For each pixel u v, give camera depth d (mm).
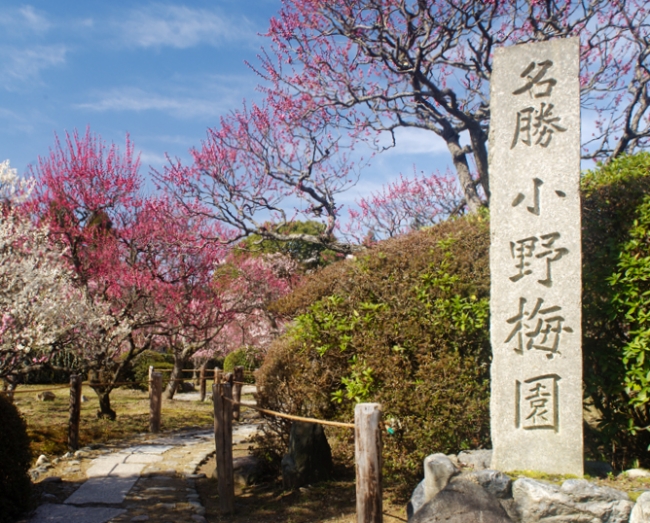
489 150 4184
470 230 5129
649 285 4176
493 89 4172
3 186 7977
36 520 4859
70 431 7738
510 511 3600
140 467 6781
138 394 13734
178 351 13398
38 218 9797
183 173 10695
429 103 9391
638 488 3654
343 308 5230
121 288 10336
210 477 6586
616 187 4695
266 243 14711
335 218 10383
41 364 8211
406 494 5125
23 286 7301
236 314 14320
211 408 12266
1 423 4953
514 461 3932
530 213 4031
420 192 14188
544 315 3965
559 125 4016
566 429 3885
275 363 6121
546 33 9086
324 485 5691
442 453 4207
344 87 9914
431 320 4652
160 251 11148
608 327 4527
